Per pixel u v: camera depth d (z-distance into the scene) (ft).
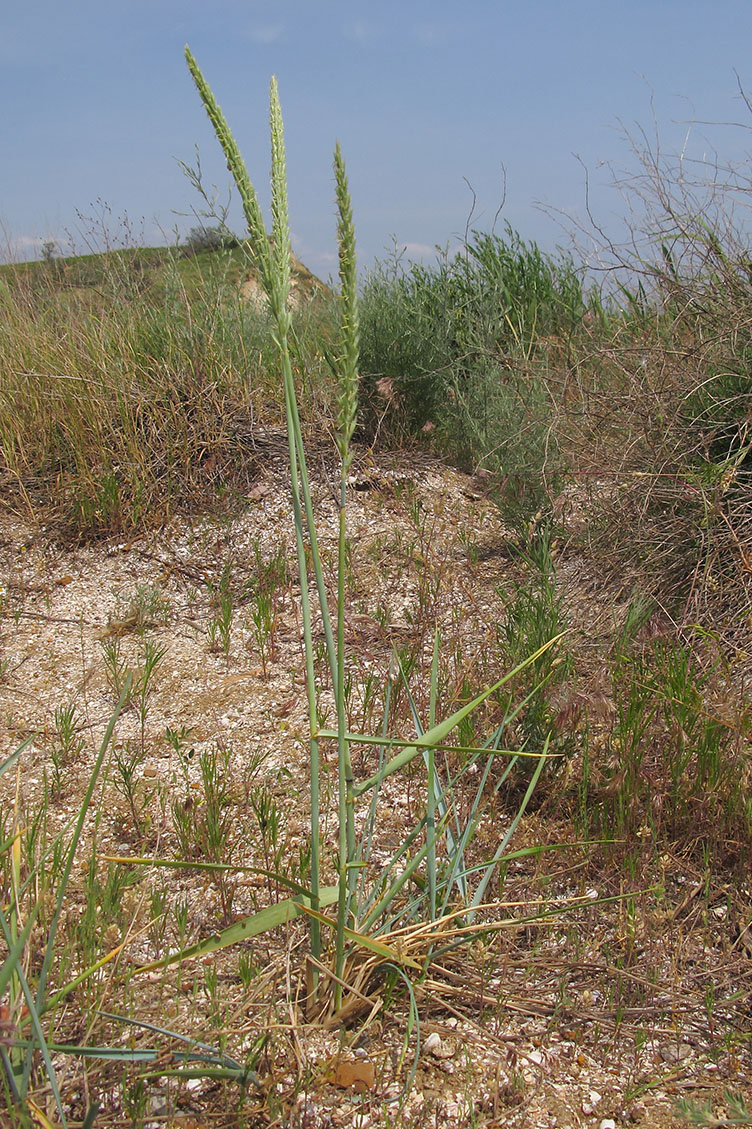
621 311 17.83
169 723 11.07
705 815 8.08
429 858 6.59
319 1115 5.52
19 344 18.48
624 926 7.07
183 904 7.65
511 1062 6.01
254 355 19.07
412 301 21.48
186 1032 6.00
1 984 4.76
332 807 9.09
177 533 16.10
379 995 6.36
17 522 16.34
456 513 16.94
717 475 11.85
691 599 11.37
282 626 13.42
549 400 15.89
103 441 17.02
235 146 4.93
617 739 9.03
